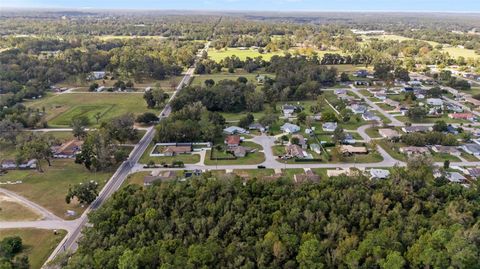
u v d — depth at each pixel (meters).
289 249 80.62
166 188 102.88
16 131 156.88
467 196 101.94
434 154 142.25
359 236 86.75
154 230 88.12
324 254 79.25
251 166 133.25
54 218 100.56
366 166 132.38
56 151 144.88
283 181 109.12
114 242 82.69
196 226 87.75
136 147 152.88
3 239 86.94
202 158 140.62
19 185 119.62
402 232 85.06
